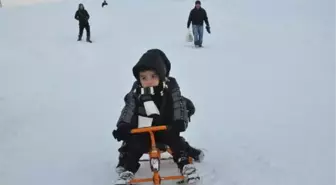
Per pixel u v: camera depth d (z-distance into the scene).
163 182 4.34
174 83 4.17
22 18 27.16
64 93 8.62
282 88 8.29
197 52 13.40
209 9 28.03
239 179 4.44
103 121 6.76
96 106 7.64
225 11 26.61
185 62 11.65
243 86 8.65
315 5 24.39
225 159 4.98
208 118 6.64
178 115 3.93
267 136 5.71
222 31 18.58
